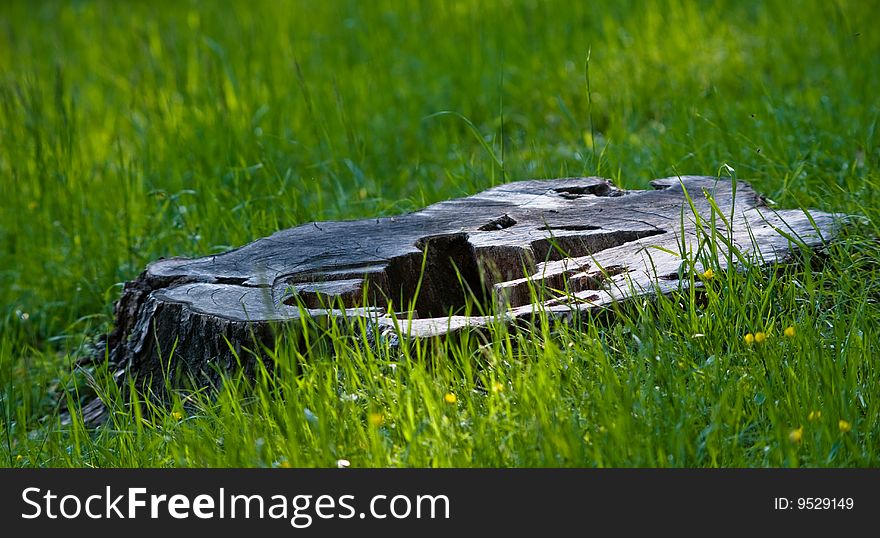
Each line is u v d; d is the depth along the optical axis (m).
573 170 10.05
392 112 13.00
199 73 14.40
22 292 10.11
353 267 6.58
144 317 6.66
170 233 9.90
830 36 13.29
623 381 5.35
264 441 5.18
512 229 7.02
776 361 5.57
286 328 5.93
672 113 11.49
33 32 19.83
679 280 6.05
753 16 14.74
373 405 5.24
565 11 15.62
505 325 5.88
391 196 10.80
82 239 10.12
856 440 5.09
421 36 15.73
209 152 11.47
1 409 7.23
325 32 16.61
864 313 6.07
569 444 4.86
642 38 14.08
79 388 7.74
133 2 21.09
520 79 13.60
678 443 4.85
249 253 6.99
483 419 5.11
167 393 6.57
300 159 11.86
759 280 6.16
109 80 15.64
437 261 6.92
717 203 7.43
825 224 6.91
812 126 10.35
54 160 11.08
